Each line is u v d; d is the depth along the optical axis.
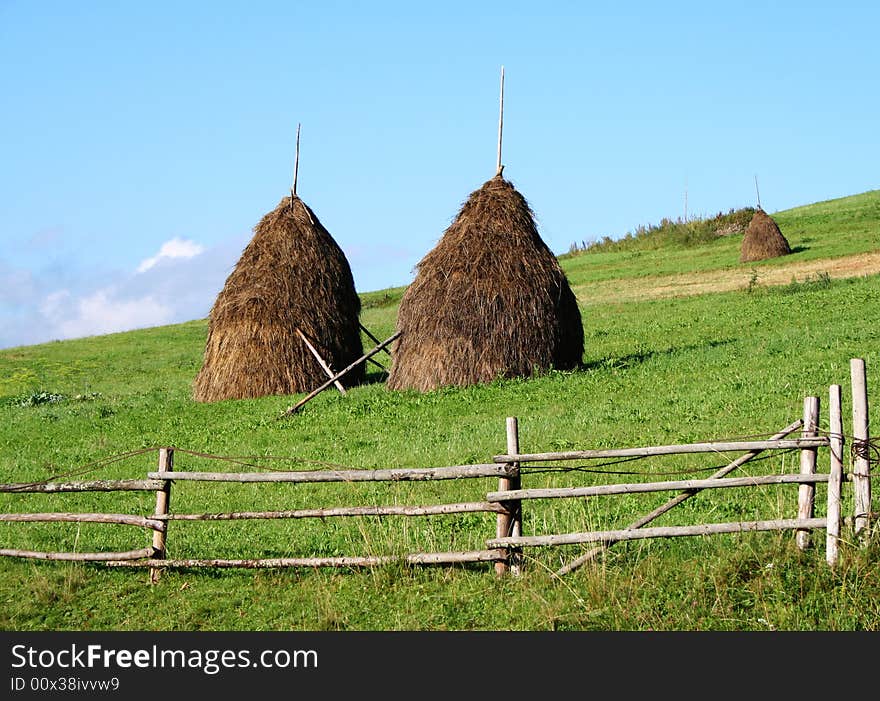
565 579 13.69
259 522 18.39
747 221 93.69
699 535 14.35
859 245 70.81
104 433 32.31
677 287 67.25
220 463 24.92
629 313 57.09
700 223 95.88
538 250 34.06
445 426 26.95
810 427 14.04
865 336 34.12
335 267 39.25
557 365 33.78
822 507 15.91
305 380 37.38
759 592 12.88
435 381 32.84
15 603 14.69
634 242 100.00
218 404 35.91
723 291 61.41
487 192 34.56
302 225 39.00
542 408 28.17
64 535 18.50
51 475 25.69
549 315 33.44
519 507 14.23
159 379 56.12
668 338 44.47
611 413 26.17
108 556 15.52
